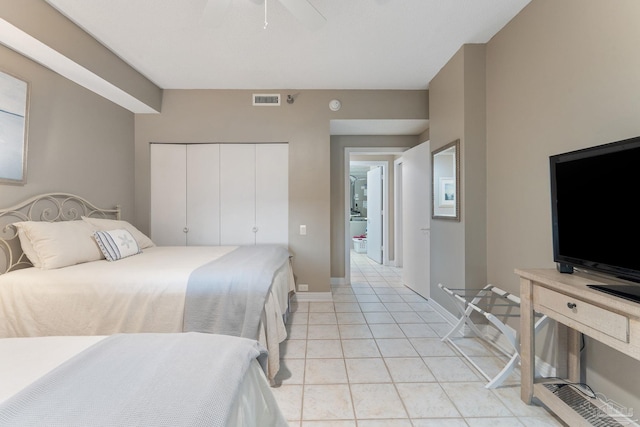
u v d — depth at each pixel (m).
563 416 1.42
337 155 4.39
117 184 3.16
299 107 3.49
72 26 2.21
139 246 2.81
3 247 2.02
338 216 4.41
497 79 2.41
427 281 3.60
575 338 1.64
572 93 1.71
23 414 0.63
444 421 1.56
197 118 3.47
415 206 3.90
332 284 4.41
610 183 1.29
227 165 3.53
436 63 2.90
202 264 2.17
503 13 2.16
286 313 2.86
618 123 1.46
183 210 3.53
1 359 0.91
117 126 3.16
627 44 1.41
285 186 3.54
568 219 1.51
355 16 2.17
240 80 3.25
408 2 2.03
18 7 1.83
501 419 1.57
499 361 2.17
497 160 2.42
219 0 1.53
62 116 2.49
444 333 2.65
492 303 2.48
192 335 1.08
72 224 2.30
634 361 1.37
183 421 0.64
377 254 6.16
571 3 1.71
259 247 3.15
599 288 1.23
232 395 0.76
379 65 2.93
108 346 0.95
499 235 2.40
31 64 2.21
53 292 1.80
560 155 1.55
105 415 0.64
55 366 0.88
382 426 1.53
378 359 2.20
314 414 1.62
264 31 2.35
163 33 2.36
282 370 2.05
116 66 2.70
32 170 2.23
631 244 1.20
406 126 3.79
